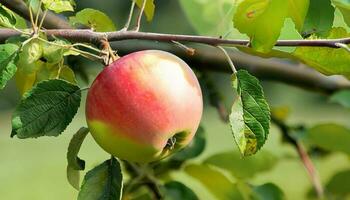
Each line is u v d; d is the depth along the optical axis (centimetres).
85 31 125
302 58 128
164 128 122
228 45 124
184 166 157
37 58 124
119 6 716
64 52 126
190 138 125
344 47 123
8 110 1053
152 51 125
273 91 1041
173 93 123
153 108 122
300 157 172
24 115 121
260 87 121
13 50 121
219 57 165
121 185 124
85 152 718
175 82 123
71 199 655
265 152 159
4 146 917
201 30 136
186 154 157
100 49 125
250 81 122
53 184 707
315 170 172
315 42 123
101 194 124
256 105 121
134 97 122
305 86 177
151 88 122
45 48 124
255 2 124
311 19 127
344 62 128
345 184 174
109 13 709
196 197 154
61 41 124
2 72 121
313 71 176
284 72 174
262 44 123
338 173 174
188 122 124
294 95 1047
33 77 130
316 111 1060
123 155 124
